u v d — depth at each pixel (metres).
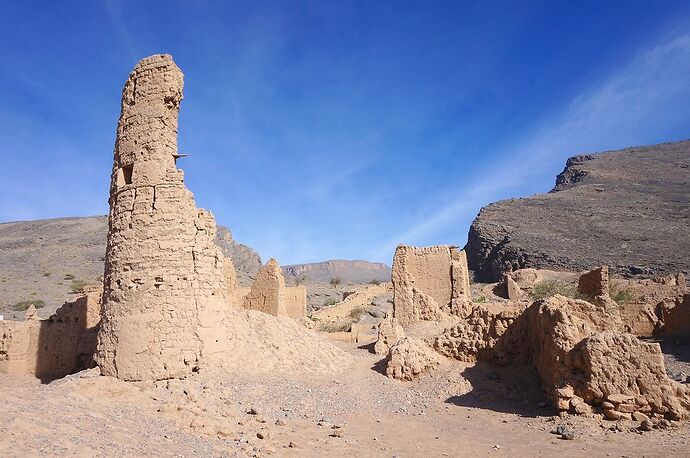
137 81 15.87
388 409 14.82
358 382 17.41
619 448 10.22
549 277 56.94
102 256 76.38
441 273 30.78
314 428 11.80
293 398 14.13
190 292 14.44
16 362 20.25
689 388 12.29
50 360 20.66
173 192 14.79
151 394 11.91
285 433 11.09
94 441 7.81
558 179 143.12
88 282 59.34
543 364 15.17
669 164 129.75
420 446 10.77
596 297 27.67
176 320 13.99
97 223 103.50
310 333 21.78
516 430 12.31
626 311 26.75
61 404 9.48
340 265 190.38
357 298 50.38
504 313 18.42
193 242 14.91
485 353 18.36
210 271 15.29
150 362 13.50
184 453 8.38
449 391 16.48
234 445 9.55
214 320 14.92
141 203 14.63
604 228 87.31
